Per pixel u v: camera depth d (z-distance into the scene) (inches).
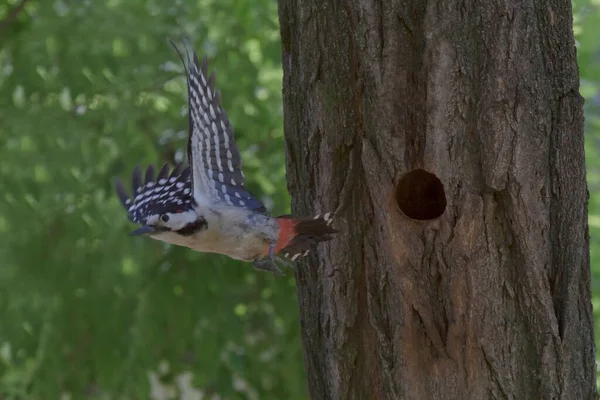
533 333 293.9
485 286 293.7
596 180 559.8
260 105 562.6
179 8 557.6
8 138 519.2
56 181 522.0
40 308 518.3
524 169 290.5
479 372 295.6
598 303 507.2
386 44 301.0
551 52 298.8
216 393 572.7
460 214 293.4
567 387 295.0
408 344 300.7
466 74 293.4
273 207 549.6
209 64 557.6
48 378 519.8
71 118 528.4
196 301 523.5
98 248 528.7
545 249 293.9
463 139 293.9
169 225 287.7
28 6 558.6
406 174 302.0
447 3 293.9
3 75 551.8
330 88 310.8
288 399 559.2
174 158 546.3
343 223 308.7
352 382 311.0
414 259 298.8
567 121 298.8
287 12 326.3
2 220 544.1
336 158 310.5
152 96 547.5
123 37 524.1
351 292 308.8
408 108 300.5
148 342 520.1
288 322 547.2
